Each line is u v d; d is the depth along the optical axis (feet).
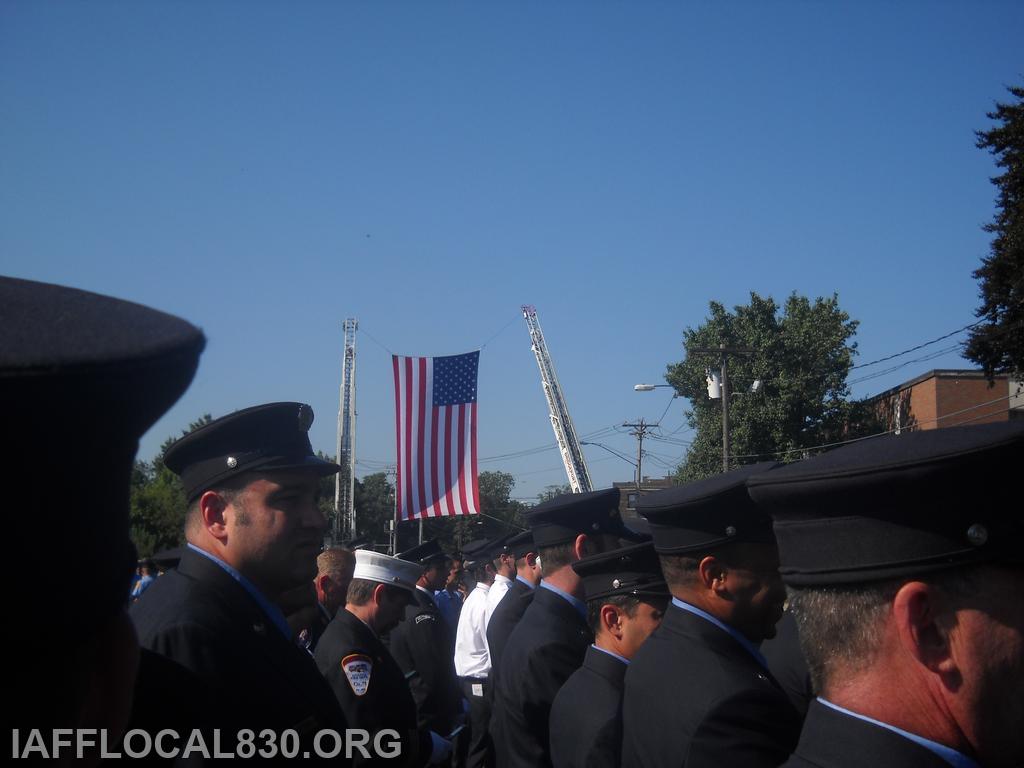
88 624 2.90
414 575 15.89
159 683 7.94
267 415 9.95
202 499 9.72
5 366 2.46
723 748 8.21
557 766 11.76
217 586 9.36
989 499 5.31
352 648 13.74
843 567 5.58
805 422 128.98
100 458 2.87
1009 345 71.46
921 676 5.37
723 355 104.68
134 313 3.00
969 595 5.30
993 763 5.32
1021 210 71.10
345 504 143.95
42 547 2.70
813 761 5.65
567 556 14.97
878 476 5.38
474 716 25.86
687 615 9.55
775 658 12.91
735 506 9.41
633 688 9.59
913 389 111.65
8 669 2.71
